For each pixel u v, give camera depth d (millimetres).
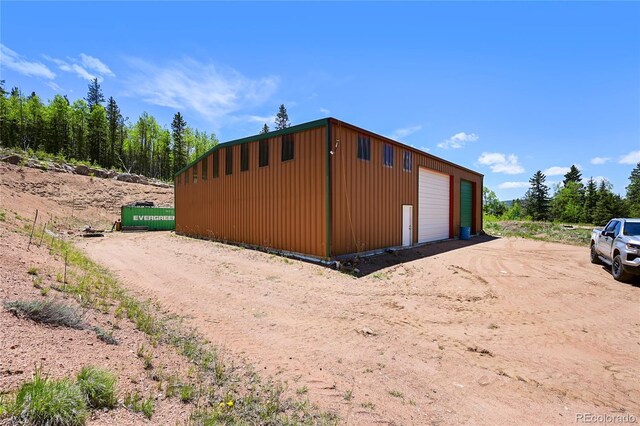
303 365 3949
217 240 16828
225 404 2863
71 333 3303
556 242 17891
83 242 15141
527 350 4555
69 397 2104
